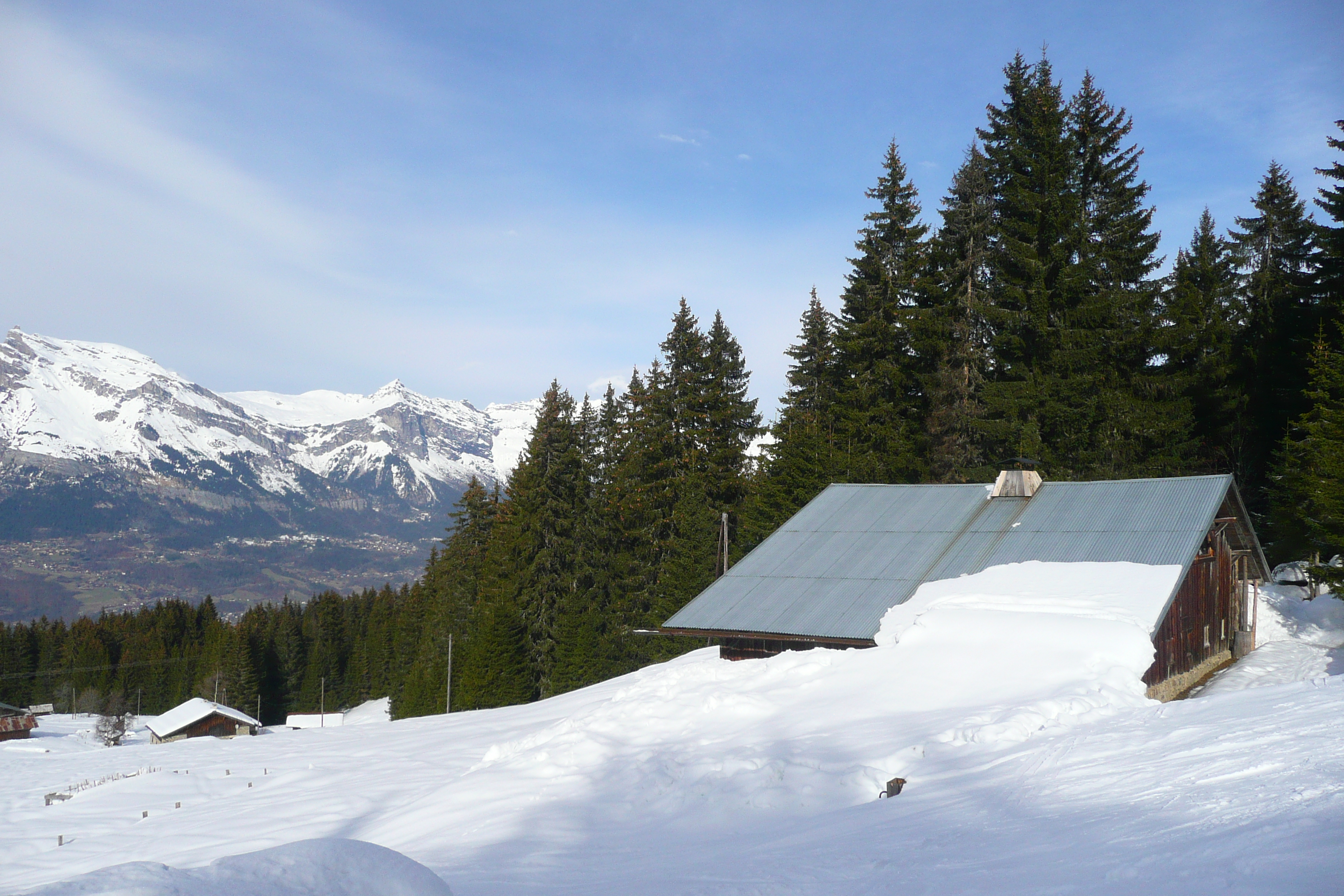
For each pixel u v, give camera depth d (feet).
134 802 75.72
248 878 16.05
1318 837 18.43
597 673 156.04
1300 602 84.64
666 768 44.47
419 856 37.04
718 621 71.00
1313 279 119.14
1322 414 83.41
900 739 42.60
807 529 83.05
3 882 54.90
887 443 132.05
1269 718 33.12
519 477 191.52
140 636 378.12
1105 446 112.27
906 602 65.98
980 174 135.64
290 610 403.13
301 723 265.54
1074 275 113.39
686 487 161.07
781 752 43.39
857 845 27.45
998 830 25.90
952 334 129.08
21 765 120.67
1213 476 71.05
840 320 143.84
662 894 25.07
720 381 174.40
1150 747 32.63
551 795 44.39
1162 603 56.85
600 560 169.78
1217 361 123.95
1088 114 126.72
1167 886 17.33
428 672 207.00
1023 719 41.24
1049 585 62.23
